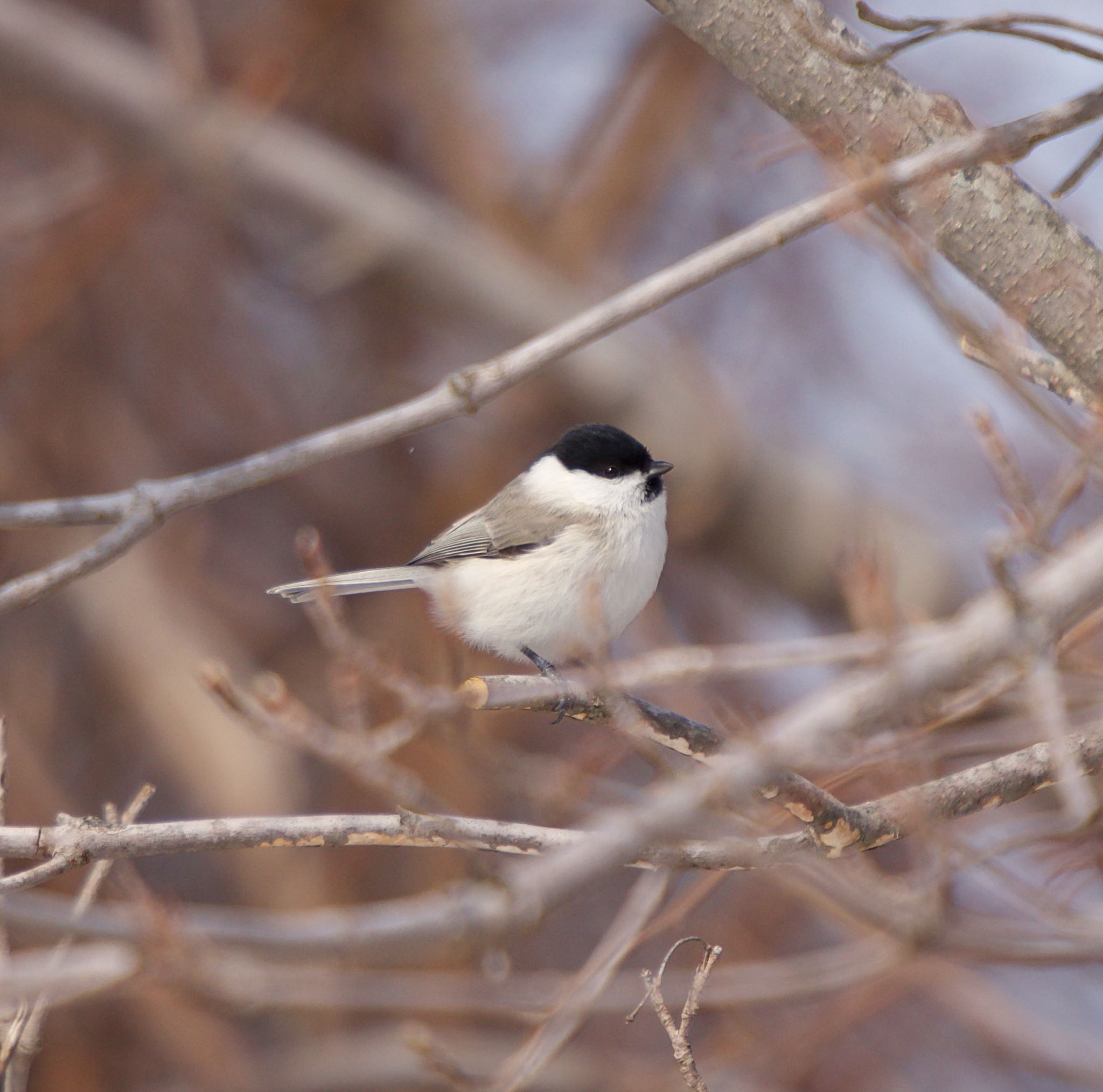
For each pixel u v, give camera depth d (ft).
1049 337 16.34
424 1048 22.03
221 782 40.19
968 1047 39.34
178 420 47.75
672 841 15.53
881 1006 35.81
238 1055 37.29
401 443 48.11
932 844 19.75
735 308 49.14
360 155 49.14
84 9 50.14
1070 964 23.81
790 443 45.68
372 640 43.45
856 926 25.80
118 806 44.01
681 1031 16.31
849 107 15.97
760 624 47.44
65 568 17.42
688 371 44.57
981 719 24.56
